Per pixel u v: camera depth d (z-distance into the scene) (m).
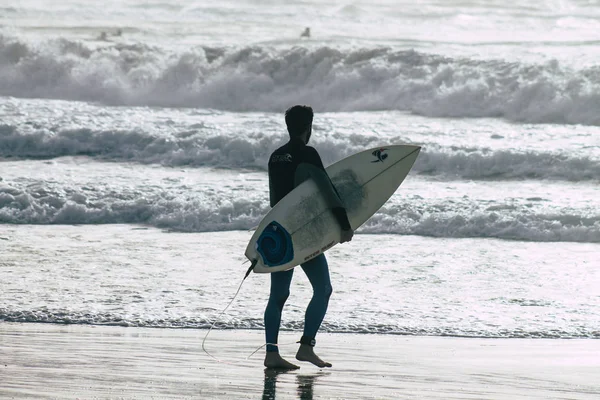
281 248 20.52
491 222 44.03
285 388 18.45
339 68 84.44
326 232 20.86
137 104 82.94
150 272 33.75
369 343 24.33
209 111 78.88
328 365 20.92
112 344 23.19
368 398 17.62
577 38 125.81
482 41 118.38
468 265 36.06
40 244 39.75
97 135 60.66
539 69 77.62
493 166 55.94
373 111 78.69
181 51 93.62
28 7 148.50
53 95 84.69
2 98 80.69
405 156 22.64
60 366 20.16
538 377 20.08
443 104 76.00
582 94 72.50
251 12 154.50
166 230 44.50
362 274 34.00
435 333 25.77
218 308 28.19
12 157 58.75
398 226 44.12
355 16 153.75
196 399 17.11
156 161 58.28
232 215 46.12
